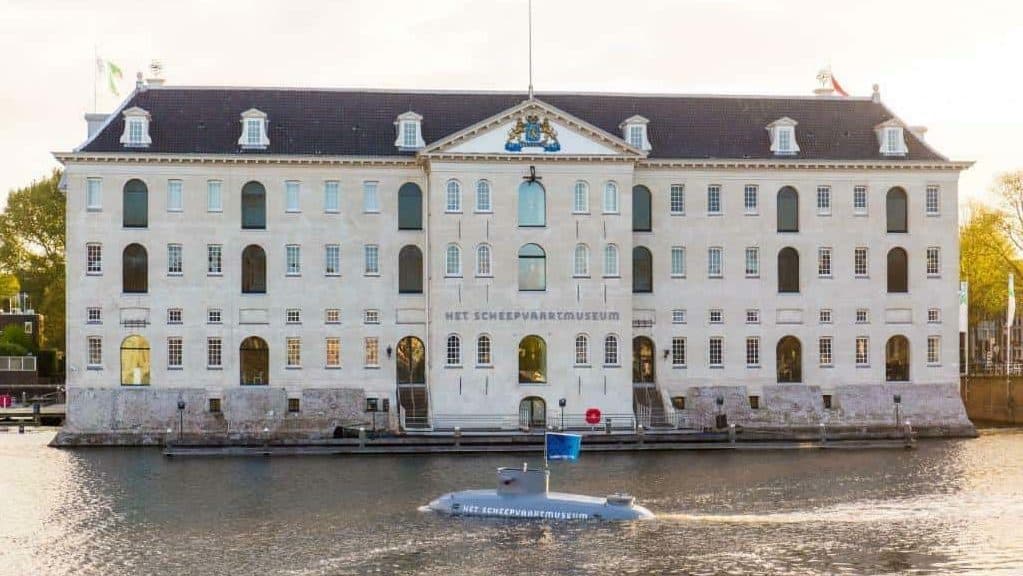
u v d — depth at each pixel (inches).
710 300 3870.6
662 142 3895.2
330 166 3740.2
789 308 3890.3
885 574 2036.2
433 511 2496.3
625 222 3720.5
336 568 2075.5
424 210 3762.3
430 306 3681.1
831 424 3836.1
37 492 2746.1
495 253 3690.9
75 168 3659.0
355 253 3754.9
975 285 5172.2
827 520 2417.6
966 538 2273.6
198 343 3695.9
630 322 3722.9
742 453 3425.2
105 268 3671.3
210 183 3710.6
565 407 3703.3
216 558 2140.7
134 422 3631.9
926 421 3875.5
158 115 3772.1
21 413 4456.2
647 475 2974.9
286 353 3730.3
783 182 3892.7
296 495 2691.9
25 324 5905.5
